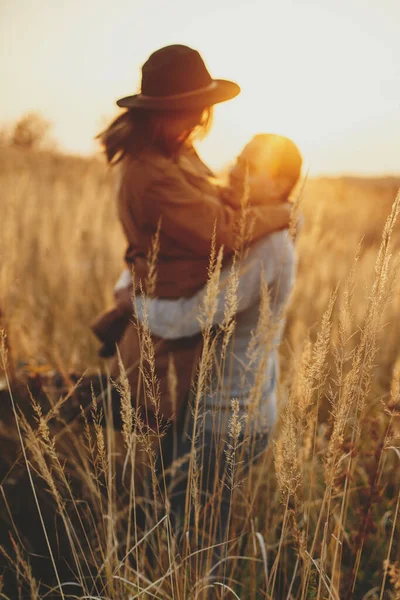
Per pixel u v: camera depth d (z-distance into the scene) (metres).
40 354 3.15
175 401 1.82
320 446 2.02
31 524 2.12
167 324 1.84
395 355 3.38
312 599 1.40
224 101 1.74
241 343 1.85
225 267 1.84
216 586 1.55
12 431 2.31
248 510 1.66
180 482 1.96
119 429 1.99
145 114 1.77
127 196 1.85
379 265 1.18
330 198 10.27
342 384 1.24
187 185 1.75
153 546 1.75
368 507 1.51
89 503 2.19
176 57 1.73
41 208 5.41
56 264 4.16
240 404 1.80
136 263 1.96
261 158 1.84
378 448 1.53
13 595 1.91
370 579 1.84
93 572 1.98
